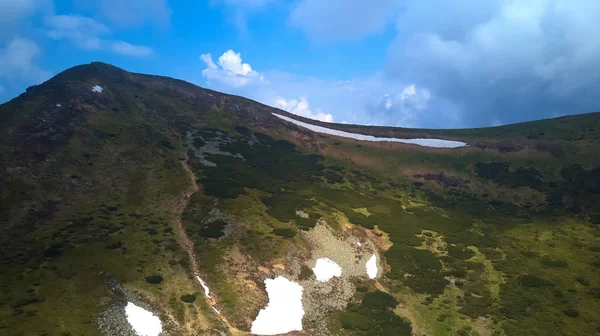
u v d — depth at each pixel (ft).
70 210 242.37
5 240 204.85
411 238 265.34
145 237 227.61
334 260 235.20
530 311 190.49
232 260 217.56
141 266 200.23
